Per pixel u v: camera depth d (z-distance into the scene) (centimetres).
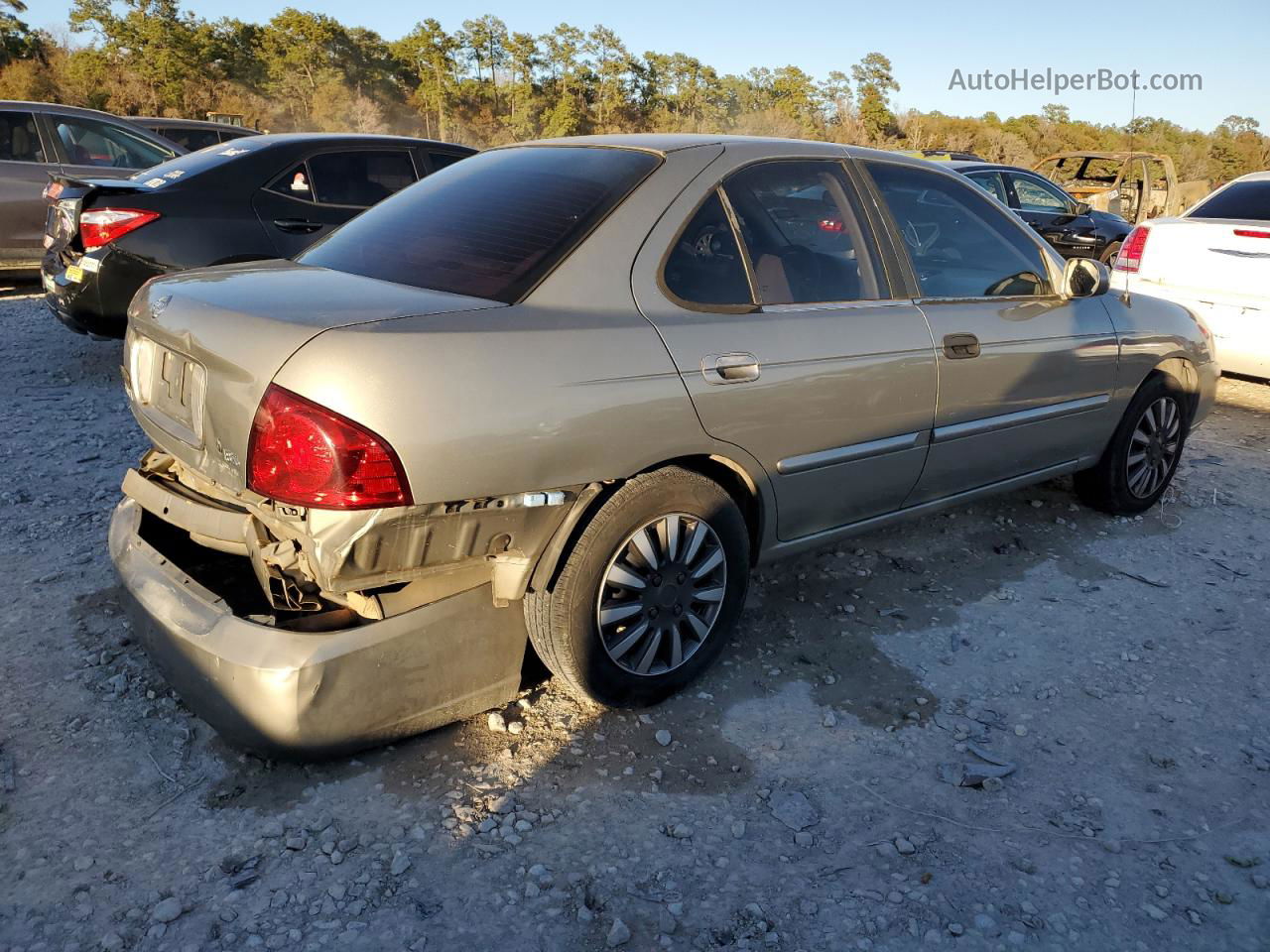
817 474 320
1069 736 297
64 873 225
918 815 259
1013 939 219
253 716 239
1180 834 256
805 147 337
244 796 253
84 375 656
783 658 333
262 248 625
